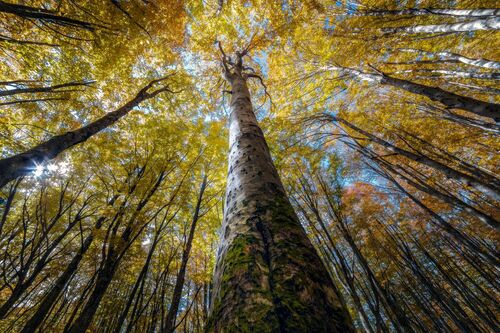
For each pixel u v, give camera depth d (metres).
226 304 0.71
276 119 7.04
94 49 5.03
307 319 0.61
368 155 5.55
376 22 5.30
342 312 0.66
